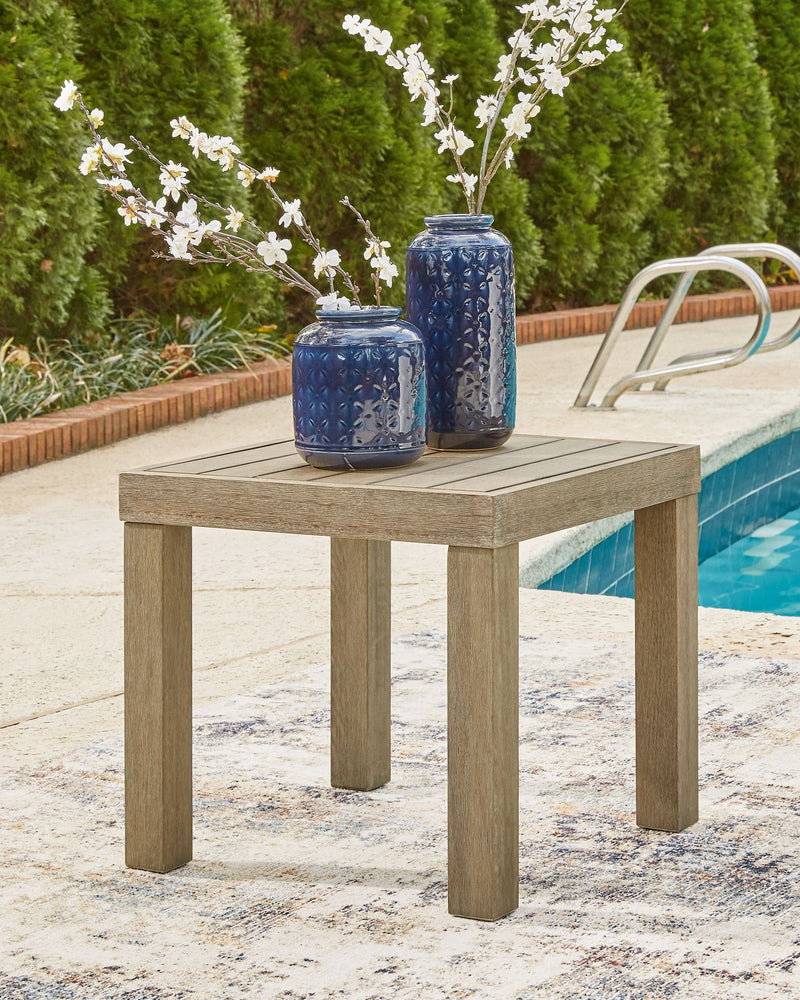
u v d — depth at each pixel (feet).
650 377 24.47
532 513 7.72
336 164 31.27
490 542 7.44
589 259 39.01
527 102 9.35
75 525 18.06
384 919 7.86
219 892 8.27
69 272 25.95
